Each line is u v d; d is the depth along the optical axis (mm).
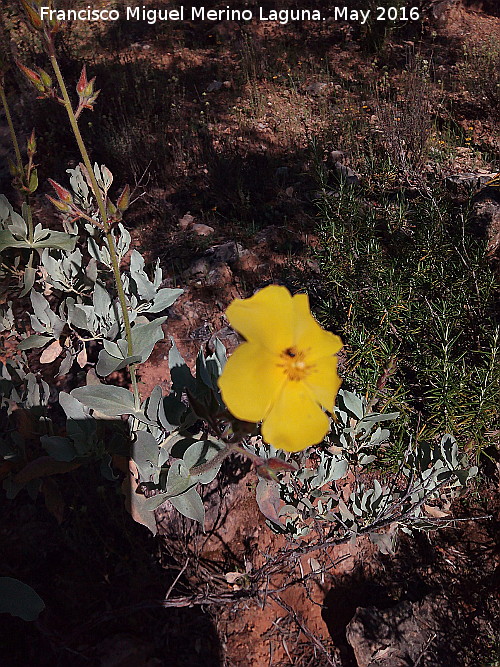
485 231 444
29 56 703
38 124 594
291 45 812
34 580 270
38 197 513
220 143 604
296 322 141
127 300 298
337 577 290
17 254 340
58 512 257
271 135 618
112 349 234
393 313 352
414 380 358
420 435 314
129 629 262
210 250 456
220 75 741
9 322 324
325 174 523
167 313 400
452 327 351
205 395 204
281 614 279
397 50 784
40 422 264
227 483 307
